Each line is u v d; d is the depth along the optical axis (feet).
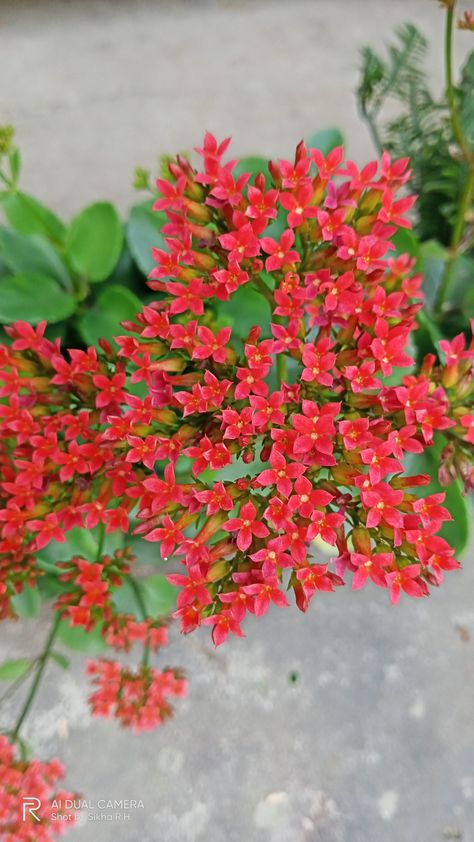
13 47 1.13
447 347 0.40
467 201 0.55
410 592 0.36
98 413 0.42
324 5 1.16
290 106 1.06
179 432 0.38
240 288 0.53
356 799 0.69
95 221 0.56
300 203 0.38
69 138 1.03
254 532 0.35
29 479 0.41
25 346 0.42
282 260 0.38
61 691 0.71
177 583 0.36
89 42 1.13
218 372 0.39
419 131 0.62
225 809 0.68
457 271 0.64
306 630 0.74
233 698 0.72
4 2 1.18
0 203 0.58
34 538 0.48
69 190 0.98
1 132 0.52
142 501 0.39
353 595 0.76
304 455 0.36
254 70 1.10
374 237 0.38
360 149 1.00
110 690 0.53
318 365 0.37
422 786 0.70
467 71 0.57
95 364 0.41
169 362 0.38
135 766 0.69
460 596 0.76
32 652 0.72
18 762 0.51
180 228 0.40
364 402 0.38
